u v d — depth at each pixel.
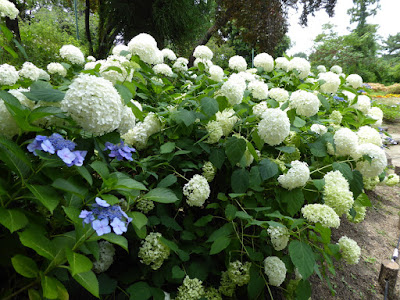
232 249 1.42
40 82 1.18
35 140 0.79
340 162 1.71
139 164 1.32
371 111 2.92
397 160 4.68
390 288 2.07
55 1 10.10
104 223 0.78
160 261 1.21
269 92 2.16
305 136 2.01
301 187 1.55
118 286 1.20
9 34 1.71
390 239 2.69
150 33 7.33
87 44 8.64
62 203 0.95
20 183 0.83
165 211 1.46
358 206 1.91
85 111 0.94
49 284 0.69
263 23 6.56
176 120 1.56
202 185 1.40
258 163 1.61
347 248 1.56
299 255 1.18
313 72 3.87
